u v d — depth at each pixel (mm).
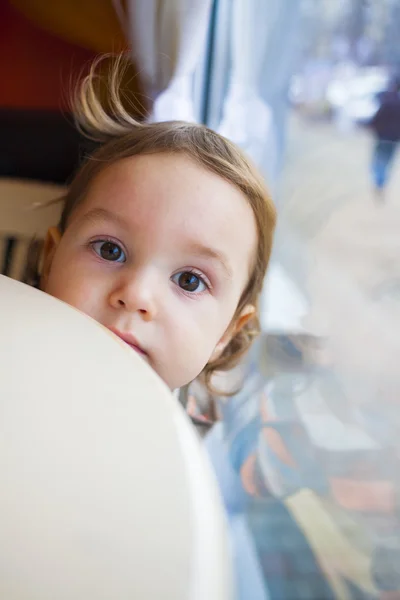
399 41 3035
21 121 935
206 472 299
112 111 869
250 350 1278
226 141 771
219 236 673
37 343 357
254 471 1407
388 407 1816
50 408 309
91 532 254
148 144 714
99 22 1017
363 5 3006
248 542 1264
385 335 2164
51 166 943
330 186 3170
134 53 902
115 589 236
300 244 2754
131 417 314
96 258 652
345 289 2447
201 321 668
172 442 302
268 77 1165
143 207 653
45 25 1030
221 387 1130
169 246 651
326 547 1360
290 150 3461
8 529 250
